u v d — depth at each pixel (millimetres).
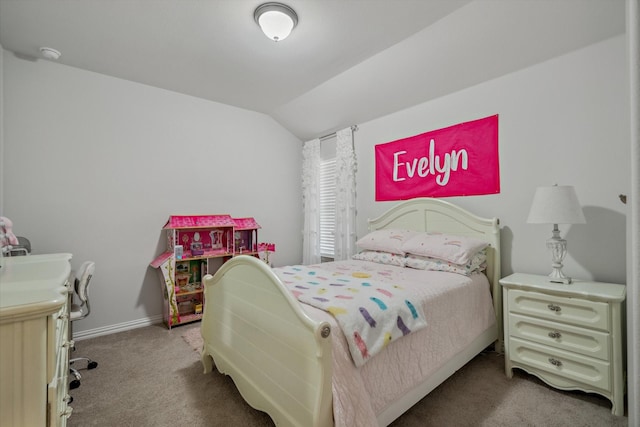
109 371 2213
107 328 3004
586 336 1769
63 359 1426
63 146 2822
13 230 2594
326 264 2781
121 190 3119
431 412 1705
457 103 2896
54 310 867
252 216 4102
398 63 2777
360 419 1206
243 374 1725
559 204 1959
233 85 3326
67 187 2838
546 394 1883
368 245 3037
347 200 3850
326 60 2807
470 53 2473
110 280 3041
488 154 2660
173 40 2475
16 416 820
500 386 1975
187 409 1771
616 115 2031
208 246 3656
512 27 2178
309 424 1223
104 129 3035
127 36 2416
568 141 2230
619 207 2023
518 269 2488
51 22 2234
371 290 1744
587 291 1781
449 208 2832
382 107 3410
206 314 2170
